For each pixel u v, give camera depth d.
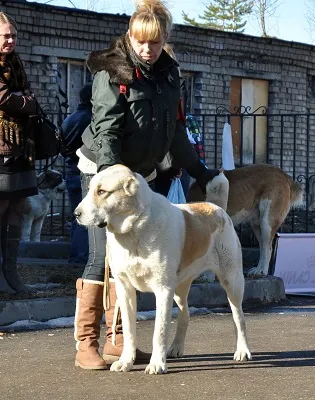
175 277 5.55
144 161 5.91
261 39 20.17
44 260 11.47
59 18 16.66
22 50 16.14
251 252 11.59
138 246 5.39
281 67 20.84
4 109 7.31
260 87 20.61
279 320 8.16
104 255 5.87
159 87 5.76
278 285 9.72
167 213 5.48
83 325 5.86
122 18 17.58
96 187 5.29
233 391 5.18
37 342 6.85
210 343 6.84
